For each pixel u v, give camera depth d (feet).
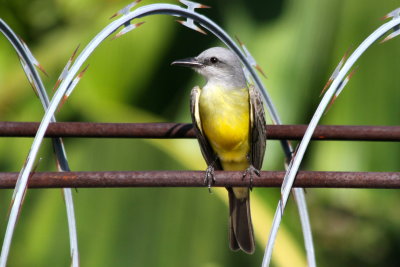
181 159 32.99
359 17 35.06
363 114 34.96
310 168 36.47
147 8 21.57
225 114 29.71
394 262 50.90
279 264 31.48
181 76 38.50
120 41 38.04
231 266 31.55
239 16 37.55
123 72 37.91
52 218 32.99
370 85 34.96
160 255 31.55
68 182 22.56
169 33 38.63
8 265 33.22
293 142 36.22
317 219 51.11
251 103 29.40
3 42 39.24
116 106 37.22
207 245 31.68
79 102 36.32
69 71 20.16
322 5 35.70
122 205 32.37
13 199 19.85
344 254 51.21
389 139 24.88
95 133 24.85
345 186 22.70
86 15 39.60
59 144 25.25
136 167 32.86
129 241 31.86
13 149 35.86
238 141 30.01
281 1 37.14
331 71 35.19
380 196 37.99
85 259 31.60
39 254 32.63
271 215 33.12
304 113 35.63
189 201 32.24
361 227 51.01
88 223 32.22
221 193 32.48
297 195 25.41
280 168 36.24
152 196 32.40
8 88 36.70
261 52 36.29
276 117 26.99
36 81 24.49
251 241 29.01
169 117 38.04
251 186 23.40
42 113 36.06
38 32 40.16
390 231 50.03
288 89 35.53
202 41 38.50
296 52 35.76
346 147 35.63
